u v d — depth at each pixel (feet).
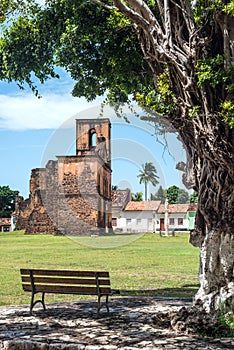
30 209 193.98
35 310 31.94
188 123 26.32
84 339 23.76
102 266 66.69
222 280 26.68
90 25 36.78
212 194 27.25
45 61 40.93
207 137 25.50
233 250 26.58
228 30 24.79
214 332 24.67
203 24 25.75
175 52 25.55
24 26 40.29
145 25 25.55
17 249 102.89
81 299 38.70
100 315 29.66
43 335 24.67
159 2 26.53
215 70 24.67
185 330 25.20
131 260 75.51
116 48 36.86
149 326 26.53
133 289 44.09
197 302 26.78
